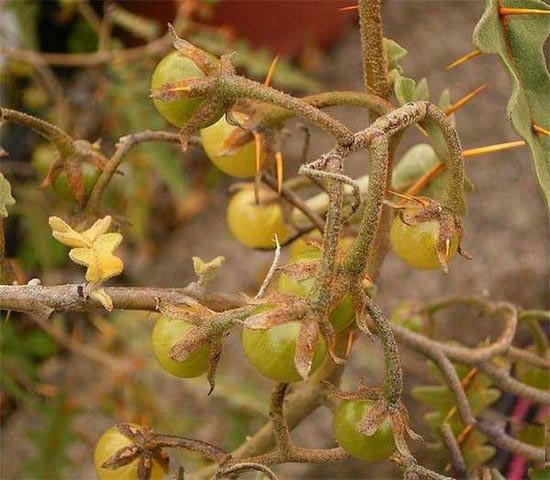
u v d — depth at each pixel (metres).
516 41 0.25
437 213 0.26
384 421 0.25
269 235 0.33
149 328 0.50
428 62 0.63
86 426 0.54
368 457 0.26
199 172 0.61
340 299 0.23
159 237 0.60
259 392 0.46
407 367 0.51
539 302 0.57
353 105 0.27
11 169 0.51
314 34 0.62
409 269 0.55
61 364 0.55
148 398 0.50
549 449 0.32
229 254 0.58
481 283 0.55
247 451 0.31
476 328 0.55
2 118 0.29
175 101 0.26
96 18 0.56
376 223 0.23
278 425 0.26
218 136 0.29
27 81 0.56
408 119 0.24
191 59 0.25
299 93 0.62
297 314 0.23
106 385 0.51
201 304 0.27
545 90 0.25
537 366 0.34
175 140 0.30
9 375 0.47
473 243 0.56
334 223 0.23
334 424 0.26
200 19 0.59
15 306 0.26
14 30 0.55
